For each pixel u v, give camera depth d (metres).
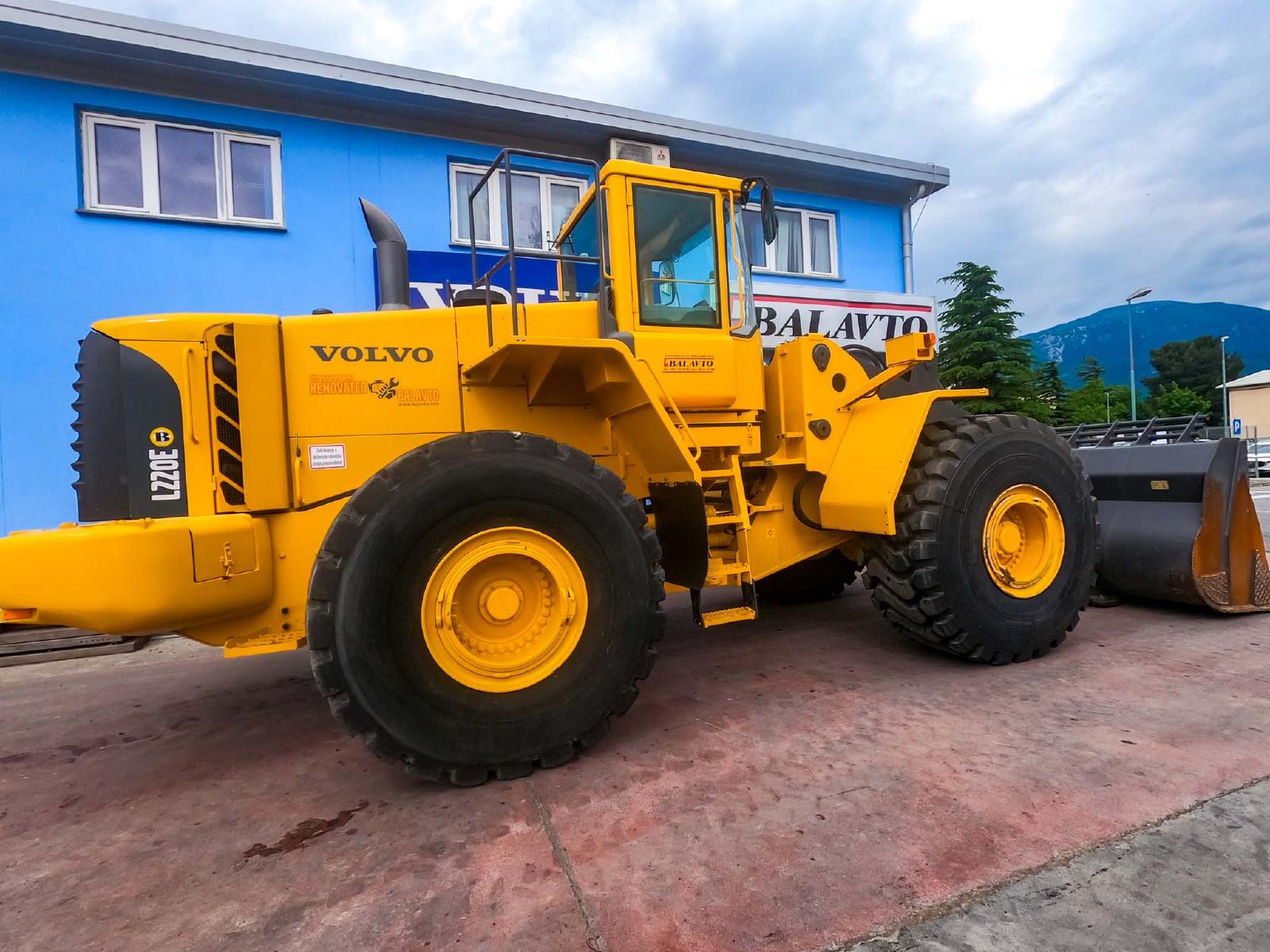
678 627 4.70
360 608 2.30
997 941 1.59
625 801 2.32
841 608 5.07
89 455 2.62
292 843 2.19
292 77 6.11
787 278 8.61
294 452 2.79
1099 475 4.71
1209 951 1.53
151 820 2.38
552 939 1.66
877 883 1.81
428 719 2.38
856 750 2.61
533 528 2.60
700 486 3.09
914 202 9.33
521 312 3.14
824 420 3.74
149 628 2.32
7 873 2.08
